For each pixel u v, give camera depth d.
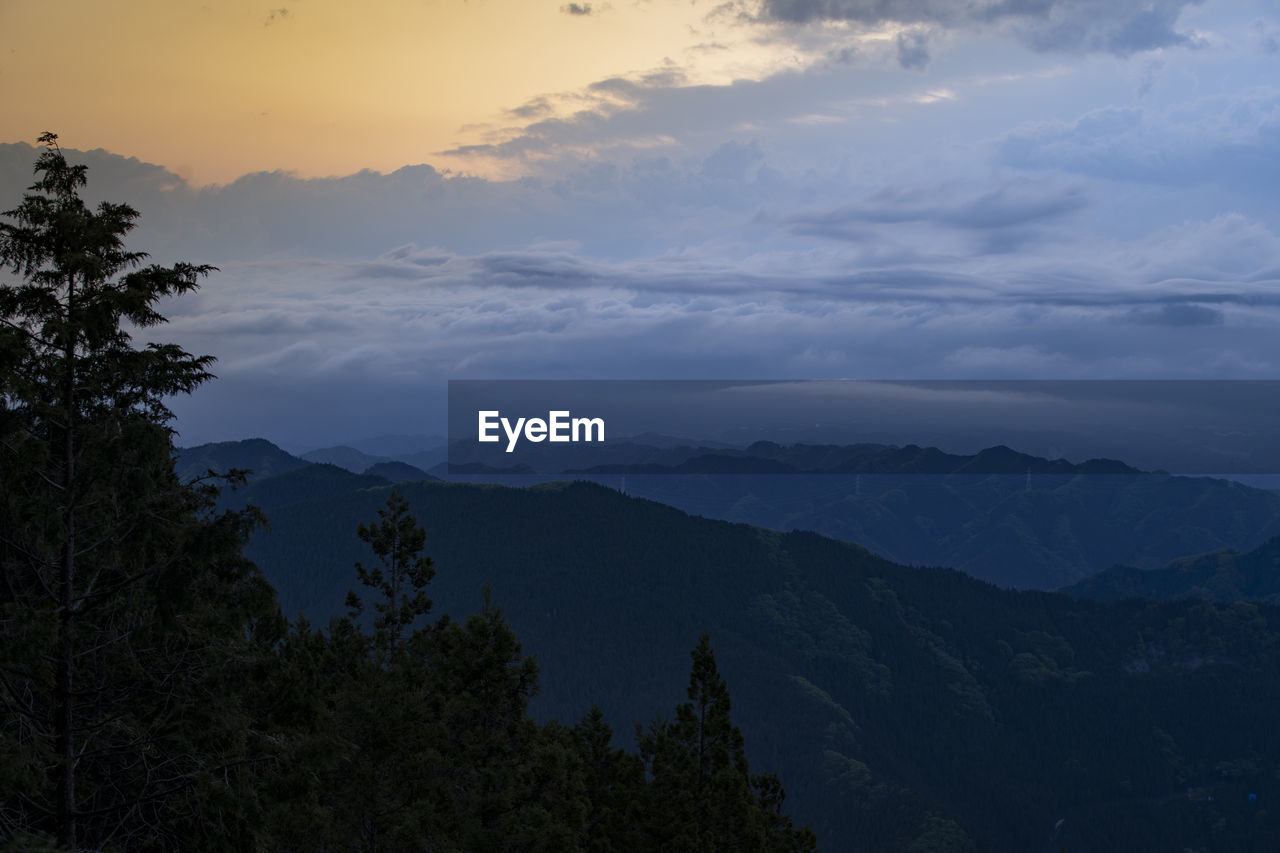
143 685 24.02
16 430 22.36
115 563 24.00
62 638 22.83
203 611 24.30
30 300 23.14
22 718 22.59
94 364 23.97
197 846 23.48
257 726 27.80
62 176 23.95
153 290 24.81
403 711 31.55
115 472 23.58
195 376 26.31
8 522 22.45
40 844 20.67
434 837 31.11
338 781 30.30
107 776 23.97
